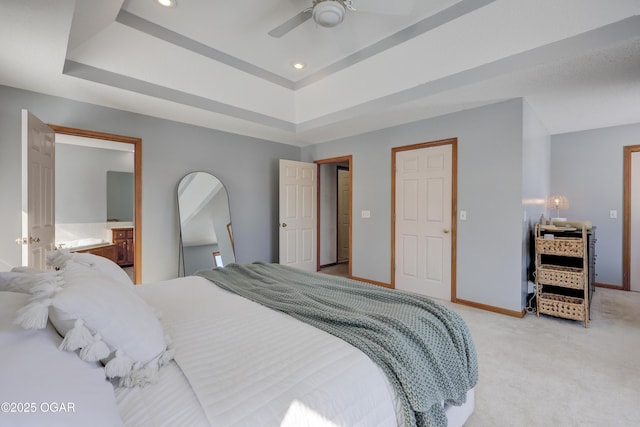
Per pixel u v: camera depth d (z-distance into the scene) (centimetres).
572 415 162
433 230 373
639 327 280
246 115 385
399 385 103
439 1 246
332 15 204
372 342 114
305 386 89
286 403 83
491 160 321
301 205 509
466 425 154
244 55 328
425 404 104
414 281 393
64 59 230
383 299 162
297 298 161
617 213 413
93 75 270
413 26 275
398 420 100
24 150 238
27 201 240
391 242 415
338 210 611
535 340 252
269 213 496
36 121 258
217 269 250
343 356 105
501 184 315
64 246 487
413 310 144
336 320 131
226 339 118
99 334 85
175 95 321
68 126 308
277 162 507
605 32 207
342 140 477
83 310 83
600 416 161
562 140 451
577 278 286
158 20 266
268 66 354
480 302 332
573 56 221
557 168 455
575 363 215
